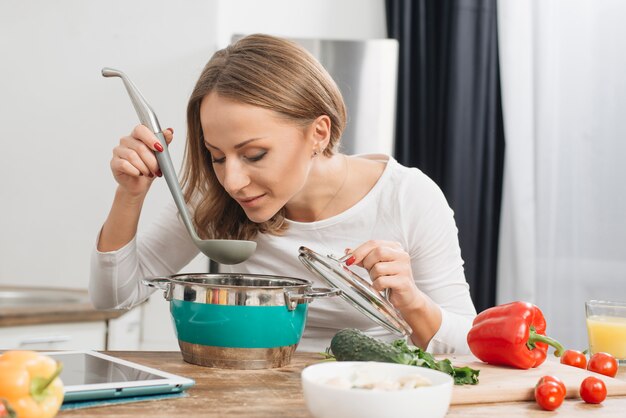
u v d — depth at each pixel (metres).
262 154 1.27
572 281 3.15
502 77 3.22
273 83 1.27
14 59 3.25
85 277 3.25
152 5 3.21
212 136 1.28
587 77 3.14
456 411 1.03
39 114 3.25
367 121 2.97
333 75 2.97
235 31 3.52
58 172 3.26
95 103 3.24
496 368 1.27
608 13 3.12
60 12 3.24
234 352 1.19
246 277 1.33
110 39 3.23
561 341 3.15
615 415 1.04
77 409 0.91
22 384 0.79
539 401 1.06
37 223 3.26
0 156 3.25
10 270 3.25
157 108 3.20
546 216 3.16
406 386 0.87
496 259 3.28
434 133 3.35
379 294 1.22
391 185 1.60
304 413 0.94
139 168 1.40
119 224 1.51
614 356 1.50
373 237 1.61
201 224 1.58
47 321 2.27
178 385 0.99
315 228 1.60
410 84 3.37
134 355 1.28
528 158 3.17
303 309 1.23
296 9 3.56
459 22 3.25
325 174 1.54
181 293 1.21
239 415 0.92
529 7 3.19
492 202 3.25
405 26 3.34
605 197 3.11
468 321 1.49
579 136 3.15
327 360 1.28
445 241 1.61
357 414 0.82
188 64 3.21
